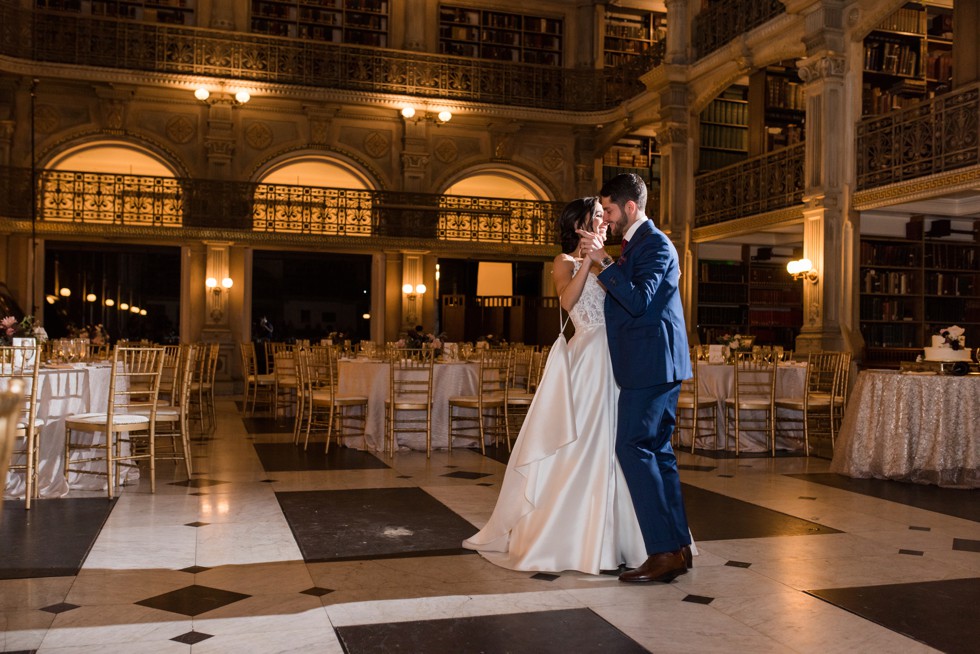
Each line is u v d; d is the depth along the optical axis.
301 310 19.69
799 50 11.21
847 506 5.08
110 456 5.08
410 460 6.98
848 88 10.45
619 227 3.50
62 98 15.23
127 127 15.52
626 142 18.47
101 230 14.90
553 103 17.42
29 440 4.68
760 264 14.45
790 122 13.12
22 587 3.25
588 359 3.51
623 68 16.91
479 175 17.73
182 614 2.94
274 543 4.00
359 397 7.62
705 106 14.05
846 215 10.36
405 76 16.72
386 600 3.11
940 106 9.23
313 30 16.66
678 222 14.07
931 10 11.67
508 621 2.88
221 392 15.41
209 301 15.56
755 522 4.59
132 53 15.34
